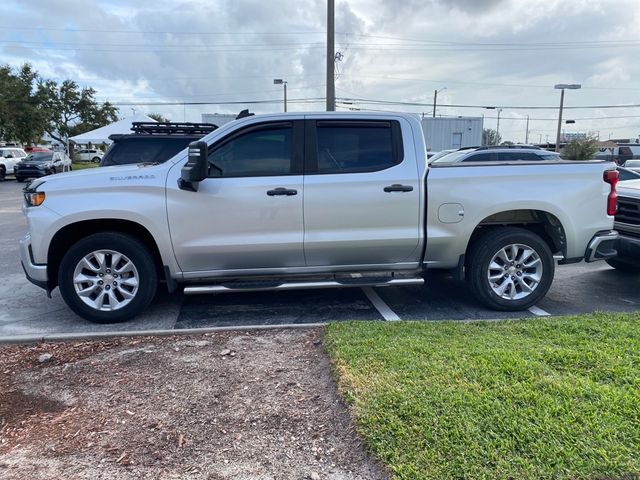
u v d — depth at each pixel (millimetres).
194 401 3125
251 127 4730
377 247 4875
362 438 2631
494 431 2588
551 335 3967
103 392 3270
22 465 2537
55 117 59219
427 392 2979
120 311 4754
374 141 4863
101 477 2441
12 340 4129
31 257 4656
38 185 4629
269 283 4805
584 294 5836
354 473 2436
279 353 3826
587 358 3443
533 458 2385
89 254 4660
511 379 3133
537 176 4945
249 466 2514
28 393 3287
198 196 4613
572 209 4988
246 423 2877
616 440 2494
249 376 3441
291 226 4730
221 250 4699
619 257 6266
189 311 5180
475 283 5043
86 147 60344
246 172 4703
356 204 4754
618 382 3105
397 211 4816
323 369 3523
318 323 4625
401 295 5738
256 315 5047
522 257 5059
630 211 5969
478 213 4891
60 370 3611
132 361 3729
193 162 4359
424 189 4836
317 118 4793
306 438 2721
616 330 4035
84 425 2895
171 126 8867
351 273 5090
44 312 5215
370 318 4953
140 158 8359
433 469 2342
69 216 4531
